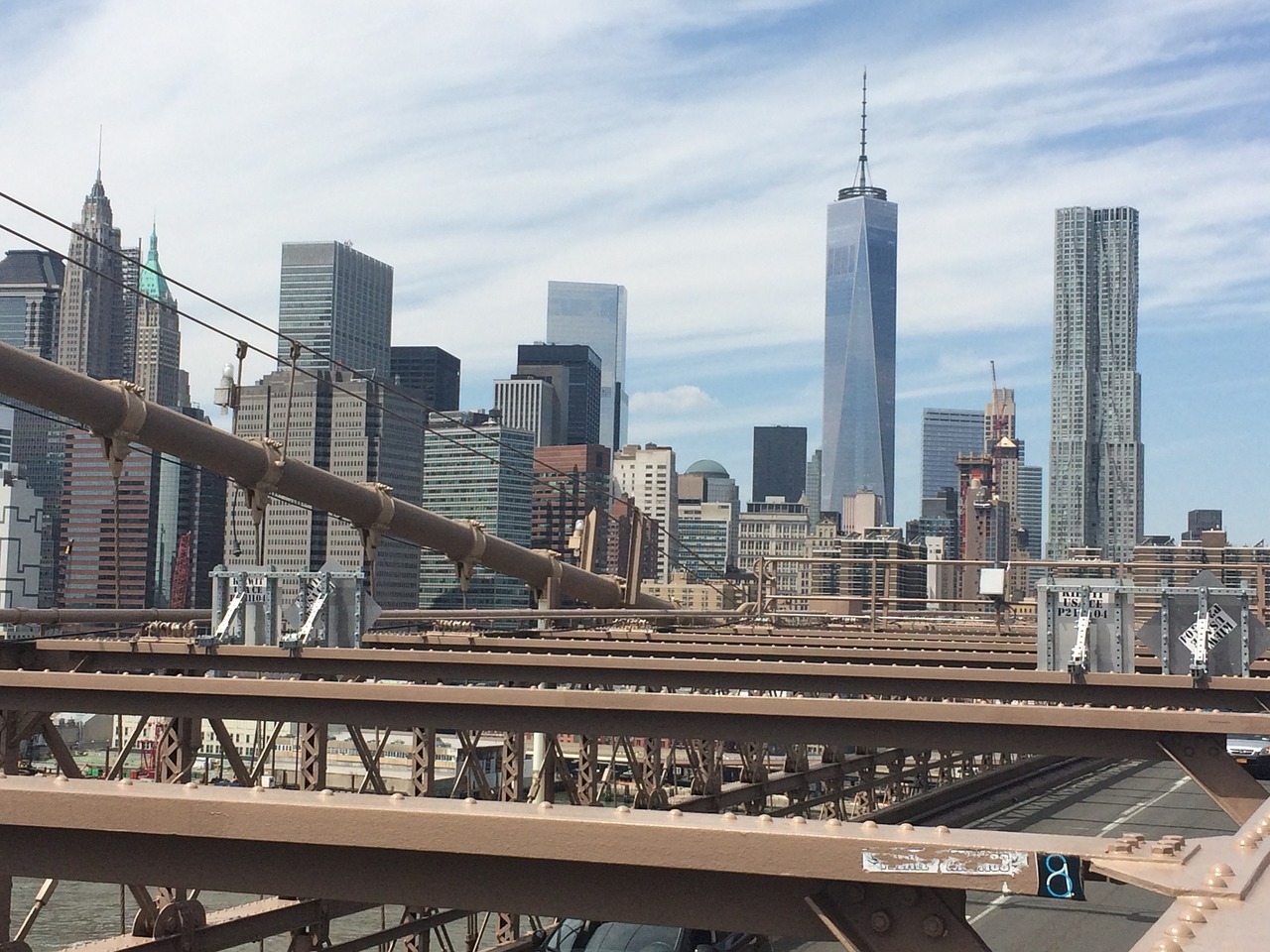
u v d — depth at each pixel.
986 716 14.25
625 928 21.08
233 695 16.27
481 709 15.55
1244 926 4.21
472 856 6.46
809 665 18.31
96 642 21.03
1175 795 43.78
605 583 51.62
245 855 6.73
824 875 5.63
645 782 24.64
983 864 5.40
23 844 6.95
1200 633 18.88
